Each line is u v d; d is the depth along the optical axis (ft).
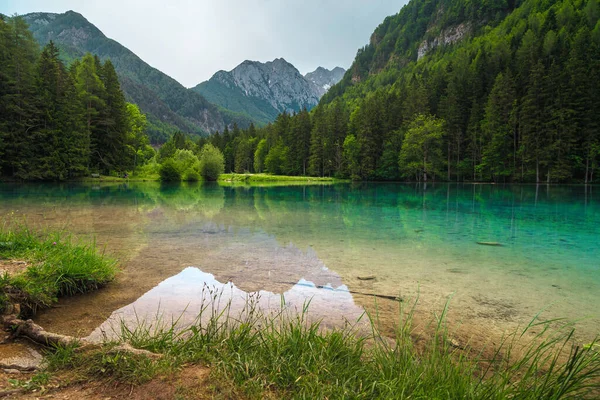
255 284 16.22
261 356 7.86
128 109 189.67
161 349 8.42
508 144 155.94
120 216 39.01
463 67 214.07
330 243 26.43
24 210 41.63
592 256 22.95
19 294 11.53
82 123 127.34
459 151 176.96
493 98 160.86
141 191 85.56
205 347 8.18
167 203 56.39
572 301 14.76
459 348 10.19
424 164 170.40
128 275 17.13
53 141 116.57
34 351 8.23
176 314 12.22
